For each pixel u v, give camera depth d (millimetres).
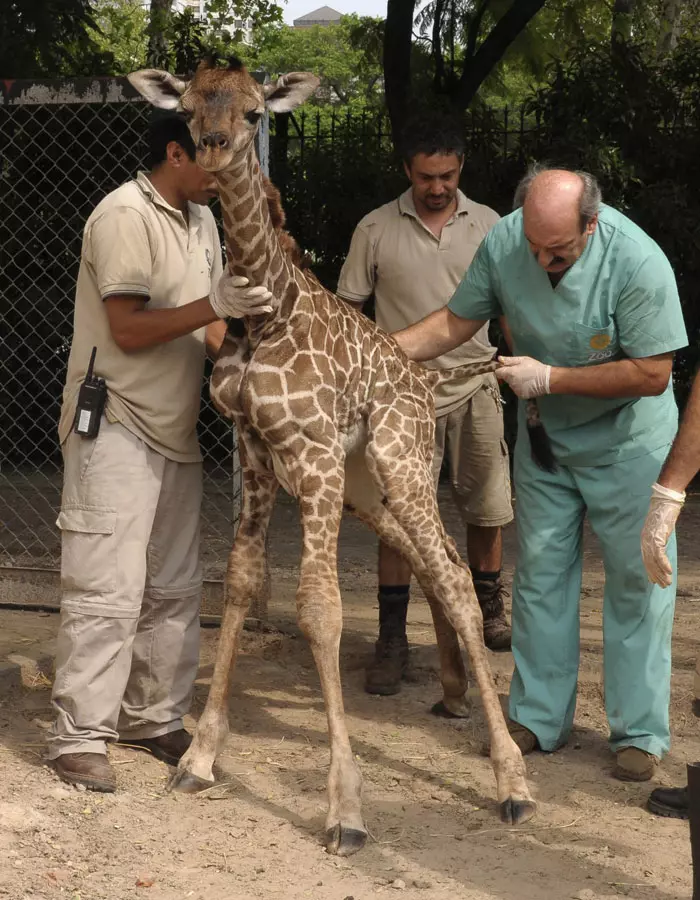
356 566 7090
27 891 2936
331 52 32219
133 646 3963
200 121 3150
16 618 5664
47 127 9195
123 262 3635
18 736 4086
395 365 3865
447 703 4480
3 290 10141
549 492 4164
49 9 10109
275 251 3465
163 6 13125
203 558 7082
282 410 3494
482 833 3473
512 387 3906
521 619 4211
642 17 12953
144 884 3023
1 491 9273
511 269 3994
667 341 3807
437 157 4691
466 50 11680
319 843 3350
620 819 3615
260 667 5043
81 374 3773
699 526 8492
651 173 10672
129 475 3707
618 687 3990
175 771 3828
